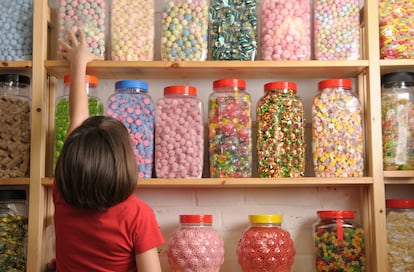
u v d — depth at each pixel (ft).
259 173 5.93
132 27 6.07
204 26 6.08
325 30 6.09
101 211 4.41
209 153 6.00
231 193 6.40
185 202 6.40
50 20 6.31
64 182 4.24
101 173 4.17
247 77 6.49
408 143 5.91
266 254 5.64
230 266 6.29
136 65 5.90
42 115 5.85
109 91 6.57
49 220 6.08
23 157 5.93
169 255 5.80
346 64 5.88
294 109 5.94
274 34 6.03
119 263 4.47
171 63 5.88
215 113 5.98
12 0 6.13
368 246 6.06
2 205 5.97
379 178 5.72
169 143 5.89
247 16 6.12
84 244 4.48
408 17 6.02
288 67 5.90
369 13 5.97
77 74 5.57
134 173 4.35
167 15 6.11
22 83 6.13
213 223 6.36
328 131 5.88
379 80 5.85
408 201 5.81
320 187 6.40
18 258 5.81
